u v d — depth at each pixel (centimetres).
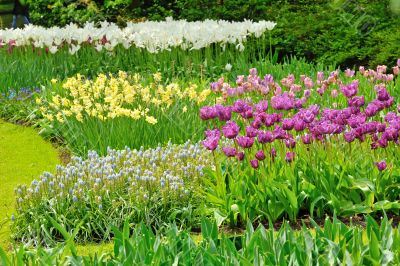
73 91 1099
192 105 1073
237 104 820
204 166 825
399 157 796
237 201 738
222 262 511
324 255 521
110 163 871
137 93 1091
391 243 536
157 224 752
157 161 874
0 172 1033
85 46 1561
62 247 559
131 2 2030
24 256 568
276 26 1585
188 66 1441
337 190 759
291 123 751
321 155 801
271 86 1100
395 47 1373
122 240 556
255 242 530
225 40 1487
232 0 1862
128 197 778
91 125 1037
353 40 1455
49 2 2123
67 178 794
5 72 1420
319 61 1472
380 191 761
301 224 743
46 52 1541
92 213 758
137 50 1524
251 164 744
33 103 1295
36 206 768
